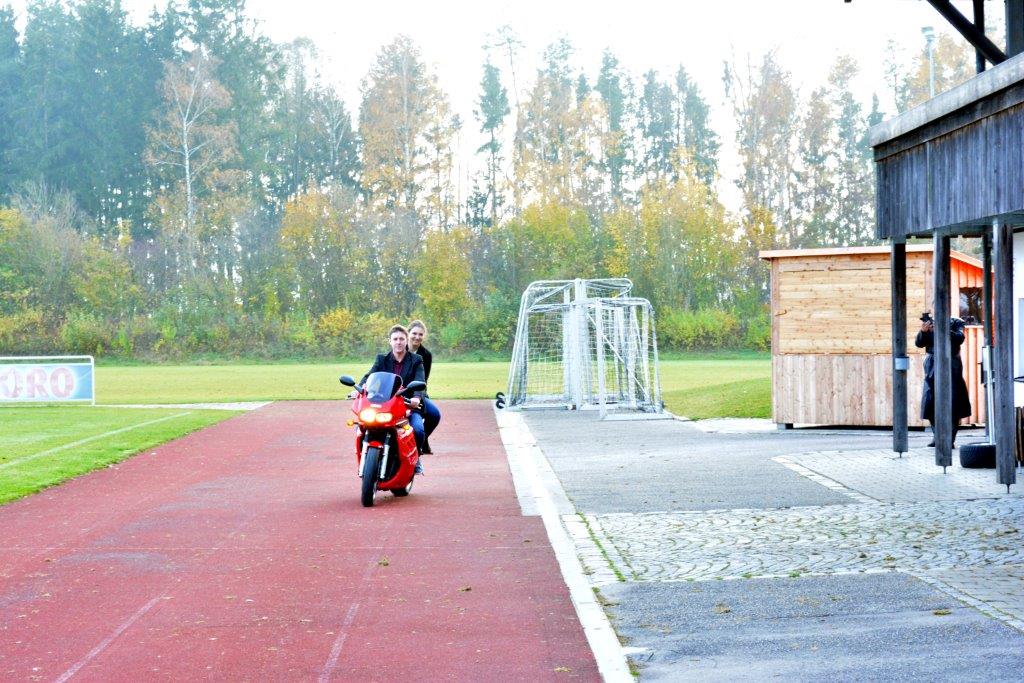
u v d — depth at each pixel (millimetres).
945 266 15523
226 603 8578
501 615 8133
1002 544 10367
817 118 92938
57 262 80812
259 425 25906
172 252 85812
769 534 11211
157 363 74250
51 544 11133
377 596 8766
